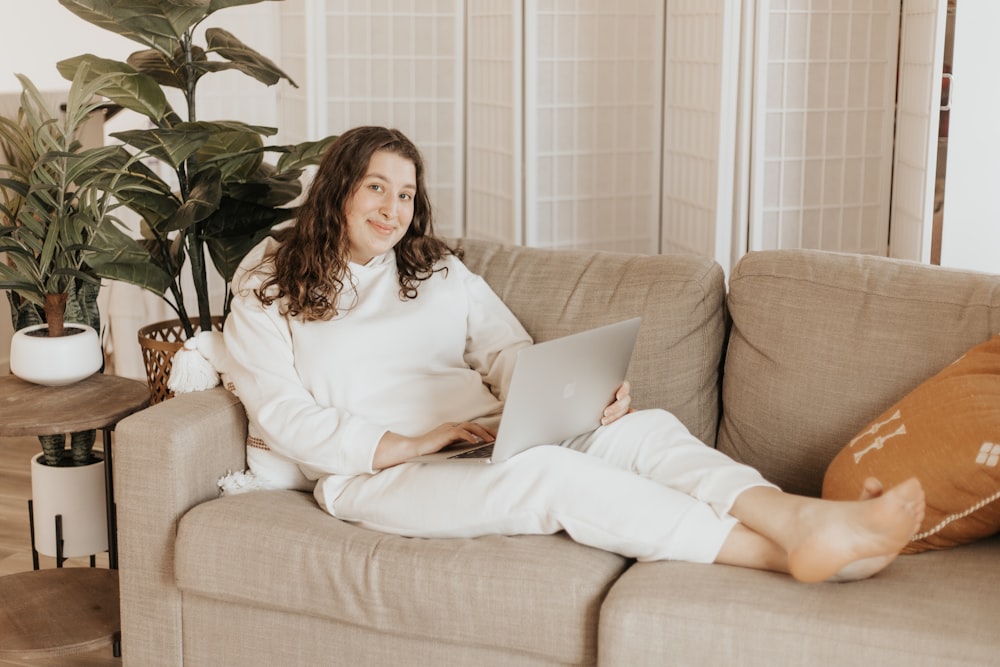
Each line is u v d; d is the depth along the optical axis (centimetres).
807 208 361
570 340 193
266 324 228
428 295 237
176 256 286
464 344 242
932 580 179
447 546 198
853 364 221
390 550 197
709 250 361
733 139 349
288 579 202
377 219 230
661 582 181
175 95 388
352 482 218
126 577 218
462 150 409
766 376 230
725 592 177
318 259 229
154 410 220
